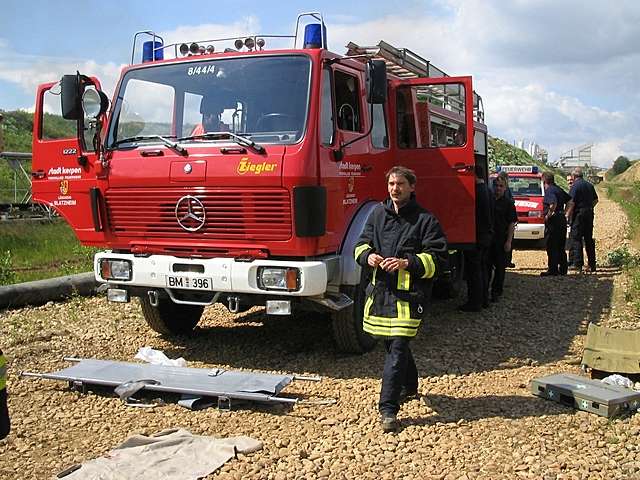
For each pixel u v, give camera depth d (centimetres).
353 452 466
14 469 448
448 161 797
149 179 648
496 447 471
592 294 1080
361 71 707
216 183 620
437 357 707
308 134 604
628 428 497
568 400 550
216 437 496
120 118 688
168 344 761
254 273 610
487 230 884
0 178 2389
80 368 619
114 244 688
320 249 617
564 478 421
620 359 617
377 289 510
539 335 805
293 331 816
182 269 641
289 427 513
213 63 665
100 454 470
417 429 502
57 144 703
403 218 515
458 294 1073
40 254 1368
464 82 787
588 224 1348
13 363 677
